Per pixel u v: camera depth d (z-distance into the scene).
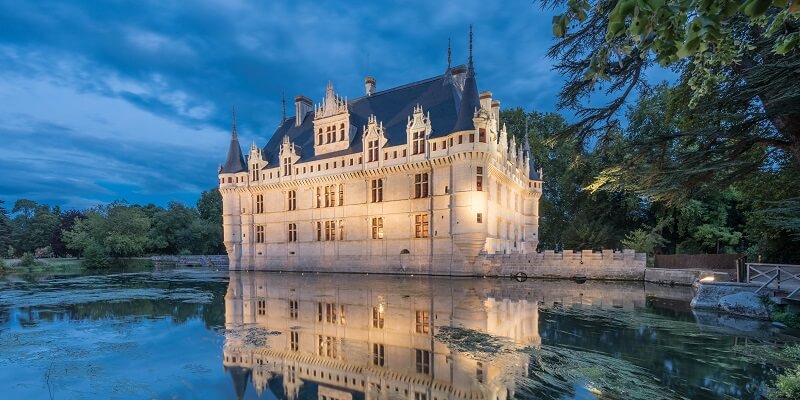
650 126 38.06
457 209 35.31
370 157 41.12
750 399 6.98
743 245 39.50
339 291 24.20
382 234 39.97
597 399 7.03
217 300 20.98
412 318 14.91
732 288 15.95
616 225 47.00
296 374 8.95
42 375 9.06
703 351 10.02
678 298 20.14
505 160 42.47
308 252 44.91
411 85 47.28
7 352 10.88
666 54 2.54
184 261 69.94
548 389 7.55
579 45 12.37
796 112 10.38
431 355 10.03
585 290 23.92
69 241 72.44
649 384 7.74
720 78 4.32
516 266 33.22
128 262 68.12
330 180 43.56
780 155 15.03
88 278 39.31
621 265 29.59
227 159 52.31
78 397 7.80
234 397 7.71
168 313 16.98
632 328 12.76
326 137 45.78
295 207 46.78
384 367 9.23
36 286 30.12
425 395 7.50
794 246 22.36
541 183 52.56
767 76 10.20
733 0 2.15
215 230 87.12
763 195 20.97
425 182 37.97
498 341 11.25
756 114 11.36
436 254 36.62
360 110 48.72
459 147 35.16
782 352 9.80
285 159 47.38
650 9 2.08
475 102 35.88
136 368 9.50
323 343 11.45
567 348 10.43
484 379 8.19
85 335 12.91
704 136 12.35
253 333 12.85
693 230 39.81
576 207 50.78
